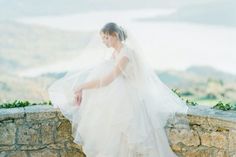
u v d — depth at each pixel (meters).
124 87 3.94
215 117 4.02
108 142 3.88
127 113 3.88
